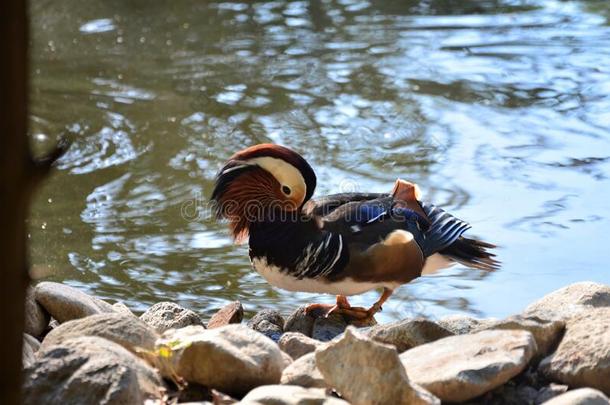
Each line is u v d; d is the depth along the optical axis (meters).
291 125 16.25
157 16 22.50
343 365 5.87
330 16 22.34
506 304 10.27
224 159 14.91
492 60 19.25
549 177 13.88
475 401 6.14
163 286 11.00
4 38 3.94
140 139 15.81
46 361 5.86
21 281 4.23
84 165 14.83
